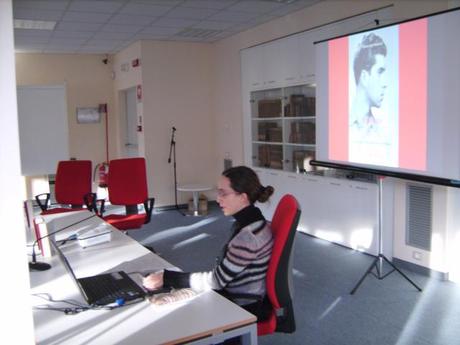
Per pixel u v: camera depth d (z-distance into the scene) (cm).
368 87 398
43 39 671
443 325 304
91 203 475
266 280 197
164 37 680
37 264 227
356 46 410
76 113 820
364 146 408
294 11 534
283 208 209
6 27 104
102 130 842
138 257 243
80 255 249
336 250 480
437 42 329
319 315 323
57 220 347
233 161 700
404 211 416
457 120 319
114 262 235
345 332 296
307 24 519
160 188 725
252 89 632
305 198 547
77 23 577
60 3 484
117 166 459
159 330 155
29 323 113
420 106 347
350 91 421
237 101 675
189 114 736
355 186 468
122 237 288
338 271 414
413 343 280
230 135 702
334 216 502
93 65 824
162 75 711
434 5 373
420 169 350
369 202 452
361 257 453
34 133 751
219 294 186
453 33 317
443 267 385
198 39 700
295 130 555
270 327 199
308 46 518
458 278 379
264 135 623
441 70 328
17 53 775
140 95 711
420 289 364
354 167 418
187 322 160
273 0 486
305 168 549
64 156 771
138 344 145
